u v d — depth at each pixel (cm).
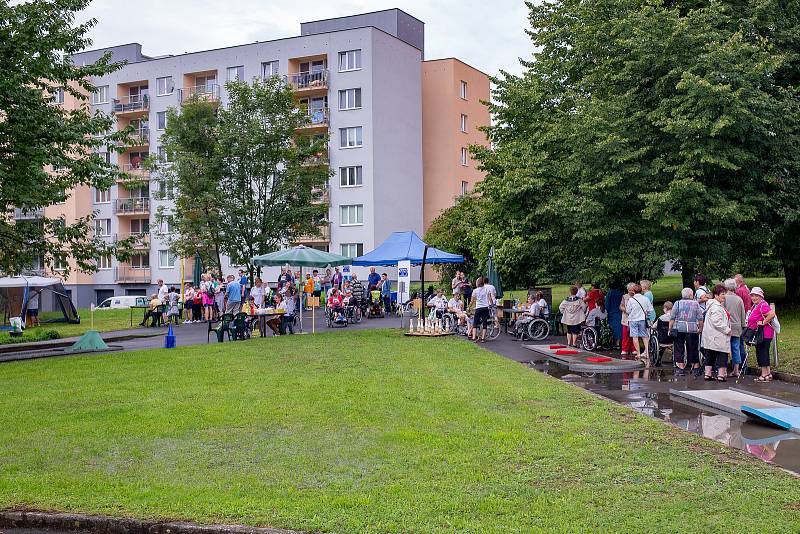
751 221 2502
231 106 4084
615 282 2412
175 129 4116
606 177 2134
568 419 1051
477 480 750
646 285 1816
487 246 3312
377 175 5478
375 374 1527
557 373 1645
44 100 2158
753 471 779
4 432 1005
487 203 2731
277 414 1102
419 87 6022
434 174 6131
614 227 2156
